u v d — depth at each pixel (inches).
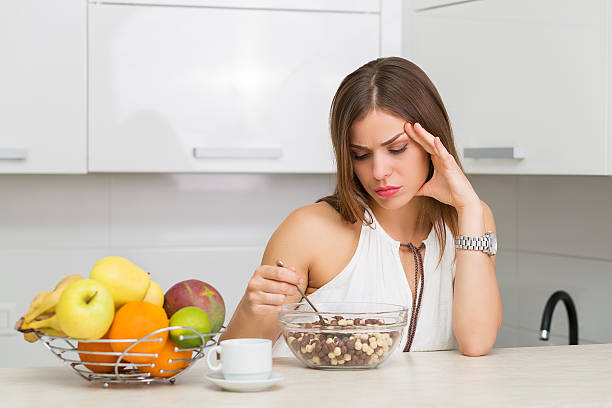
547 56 69.7
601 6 64.3
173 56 83.7
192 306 42.6
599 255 79.7
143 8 82.8
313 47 87.0
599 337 79.7
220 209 99.7
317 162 87.7
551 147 69.6
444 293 60.4
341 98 54.7
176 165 84.4
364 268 59.4
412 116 53.5
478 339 51.9
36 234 94.9
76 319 38.6
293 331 46.1
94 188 96.2
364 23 88.4
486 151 75.6
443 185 56.9
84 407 37.1
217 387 41.5
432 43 84.3
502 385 41.7
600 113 64.8
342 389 40.7
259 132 86.0
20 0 80.0
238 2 84.8
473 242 55.2
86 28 81.8
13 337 93.9
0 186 94.0
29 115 80.7
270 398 38.7
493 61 75.7
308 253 59.1
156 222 98.0
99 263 41.5
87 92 82.2
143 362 40.4
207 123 84.8
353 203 57.6
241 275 100.3
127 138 83.2
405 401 38.0
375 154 53.4
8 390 40.9
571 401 38.1
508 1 73.7
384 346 45.6
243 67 85.4
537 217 88.3
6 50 79.9
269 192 101.0
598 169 65.2
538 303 88.3
